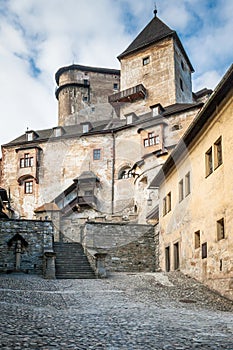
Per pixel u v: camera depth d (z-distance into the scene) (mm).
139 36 43125
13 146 41125
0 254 17969
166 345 4387
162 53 40406
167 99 39031
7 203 35500
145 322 6391
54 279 14617
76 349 4020
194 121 12273
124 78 42469
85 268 16547
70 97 53781
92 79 55000
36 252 18234
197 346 4395
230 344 4594
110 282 13312
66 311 7734
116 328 5633
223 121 11055
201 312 8273
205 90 47625
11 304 8250
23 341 4305
